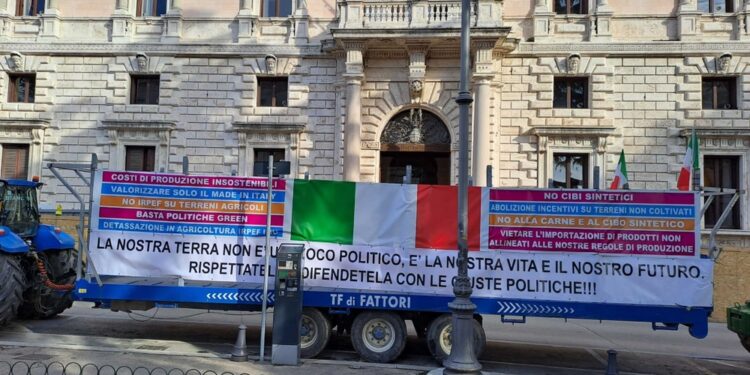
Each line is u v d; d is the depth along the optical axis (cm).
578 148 2161
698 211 1015
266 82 2327
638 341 1400
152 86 2355
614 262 1018
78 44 2323
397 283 1047
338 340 1230
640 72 2166
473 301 1031
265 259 1022
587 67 2178
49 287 1257
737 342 1430
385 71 2205
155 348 1084
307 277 1054
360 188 1070
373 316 1041
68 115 2319
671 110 2145
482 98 2080
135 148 2327
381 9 2125
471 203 1056
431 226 1054
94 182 1080
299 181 1073
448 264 1043
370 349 1034
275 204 1072
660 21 2189
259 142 2264
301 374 926
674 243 1012
